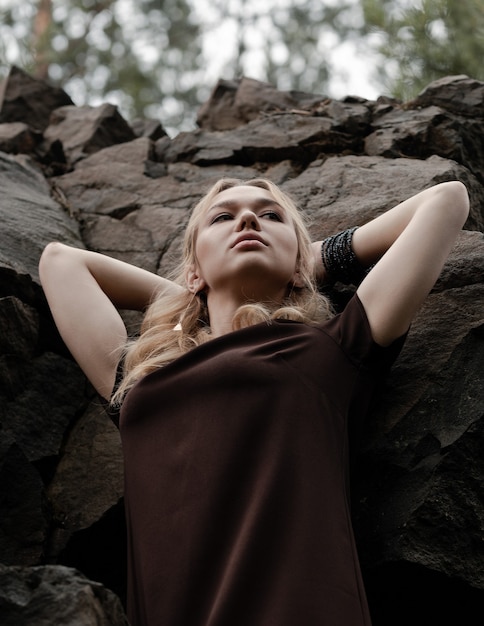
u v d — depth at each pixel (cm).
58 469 309
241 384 249
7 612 195
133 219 403
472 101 435
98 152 454
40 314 329
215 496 235
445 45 537
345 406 253
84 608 196
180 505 238
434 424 280
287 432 241
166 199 411
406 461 277
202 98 927
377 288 262
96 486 302
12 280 322
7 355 312
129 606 247
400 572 266
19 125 481
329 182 386
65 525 295
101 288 312
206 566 230
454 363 288
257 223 287
